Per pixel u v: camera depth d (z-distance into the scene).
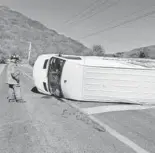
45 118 6.00
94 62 8.99
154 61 11.23
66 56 10.10
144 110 7.81
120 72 8.68
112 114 6.97
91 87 8.63
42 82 9.93
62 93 9.09
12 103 7.60
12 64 7.85
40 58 10.73
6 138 4.45
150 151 4.21
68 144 4.32
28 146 4.13
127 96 8.77
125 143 4.54
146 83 8.82
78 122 5.80
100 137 4.80
